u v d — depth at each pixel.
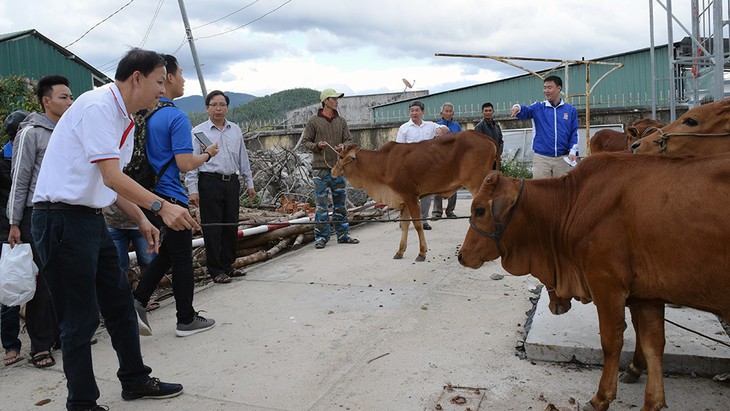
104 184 3.50
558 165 7.60
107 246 3.72
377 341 4.74
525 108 7.73
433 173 7.25
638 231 3.03
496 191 3.69
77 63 16.89
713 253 2.81
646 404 3.27
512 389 3.80
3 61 14.80
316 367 4.31
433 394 3.79
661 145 4.17
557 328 4.48
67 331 3.51
